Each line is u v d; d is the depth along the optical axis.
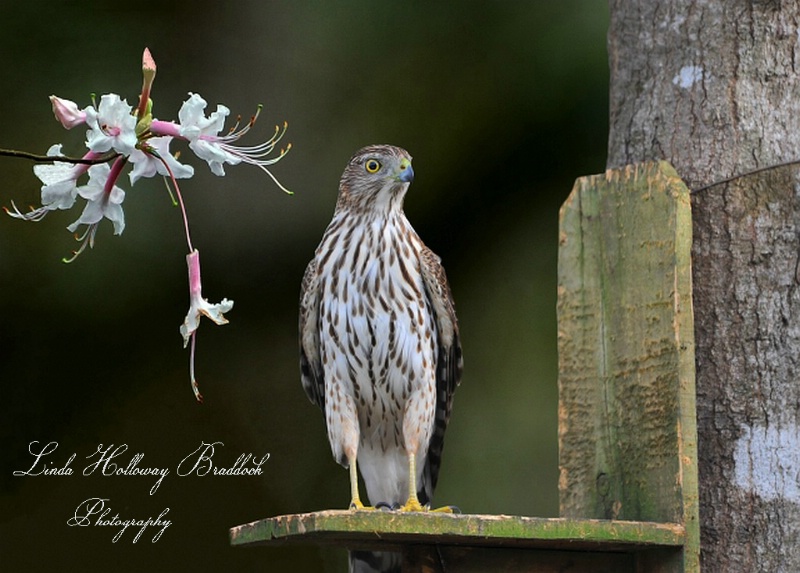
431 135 12.45
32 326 12.61
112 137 4.77
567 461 6.95
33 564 12.43
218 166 5.08
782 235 6.61
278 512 12.62
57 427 12.66
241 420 12.76
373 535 6.00
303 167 12.42
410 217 12.60
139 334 12.75
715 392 6.61
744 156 6.72
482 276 12.45
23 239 12.27
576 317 7.00
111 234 12.28
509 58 12.27
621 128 7.16
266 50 12.42
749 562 6.45
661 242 6.64
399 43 12.32
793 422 6.49
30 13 12.20
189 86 12.36
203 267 12.56
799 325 6.54
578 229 7.03
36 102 12.17
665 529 6.31
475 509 11.86
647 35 7.09
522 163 12.47
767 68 6.78
